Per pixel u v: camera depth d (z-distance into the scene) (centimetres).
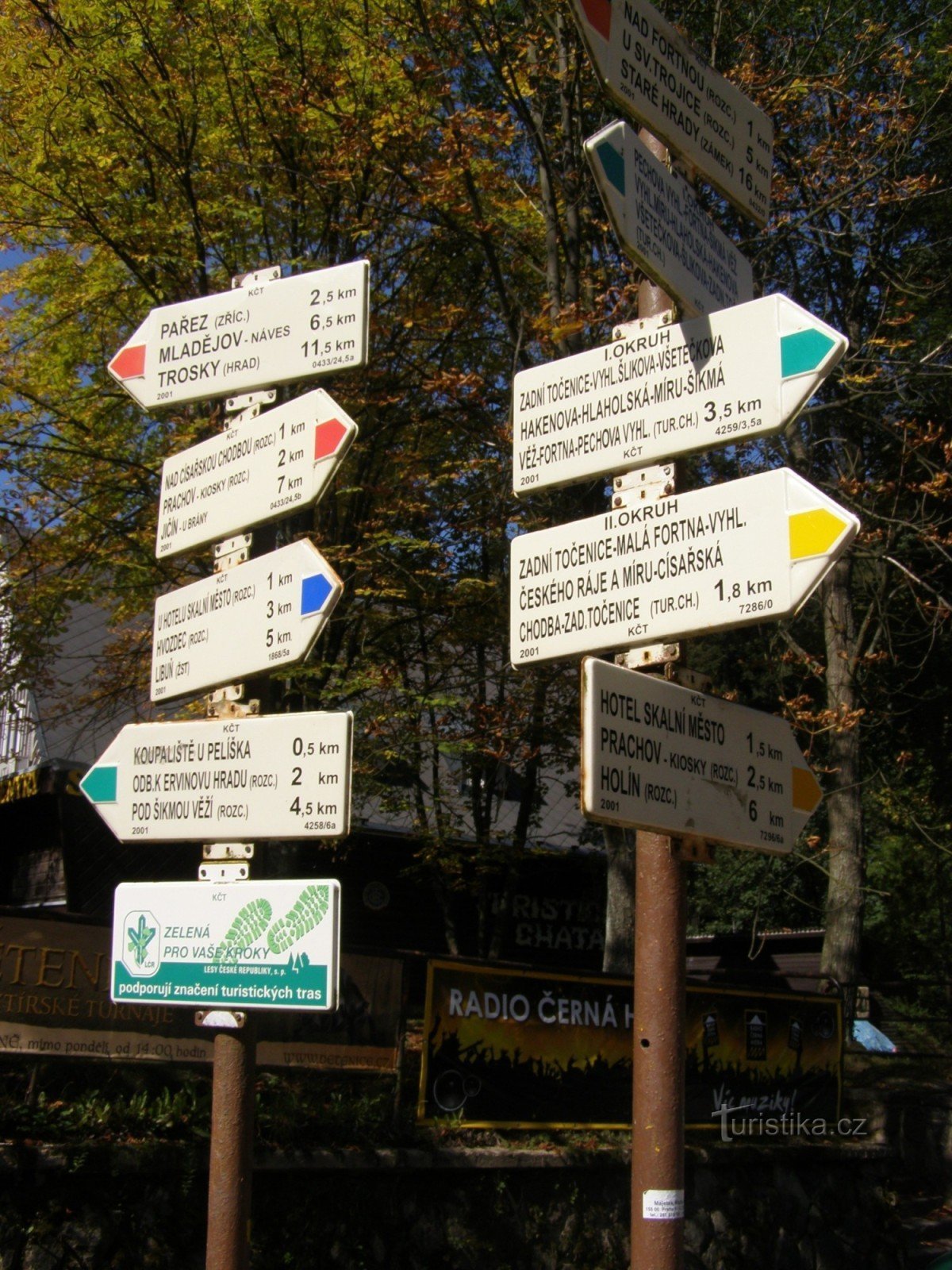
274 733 337
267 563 350
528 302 1274
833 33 1277
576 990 807
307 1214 654
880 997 1848
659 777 287
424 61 1041
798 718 1066
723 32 1212
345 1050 715
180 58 1139
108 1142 591
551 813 1931
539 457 343
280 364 366
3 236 1207
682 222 338
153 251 1155
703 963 1844
